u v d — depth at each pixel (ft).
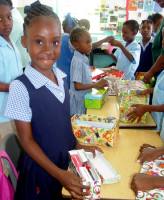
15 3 9.88
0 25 5.26
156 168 3.49
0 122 5.12
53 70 3.51
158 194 3.00
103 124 4.19
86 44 6.42
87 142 4.18
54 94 3.27
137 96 5.35
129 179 3.35
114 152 3.98
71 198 3.09
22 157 3.75
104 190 3.14
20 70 5.74
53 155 3.36
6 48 5.36
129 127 4.90
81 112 6.55
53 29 2.97
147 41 9.21
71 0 12.09
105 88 6.41
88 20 11.44
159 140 4.38
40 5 3.17
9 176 3.66
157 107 4.80
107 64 10.43
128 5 11.92
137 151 4.01
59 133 3.36
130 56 8.74
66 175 3.05
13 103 3.06
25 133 3.15
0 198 3.32
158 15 9.70
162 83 5.29
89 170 3.11
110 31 12.39
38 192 3.44
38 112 3.14
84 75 6.52
